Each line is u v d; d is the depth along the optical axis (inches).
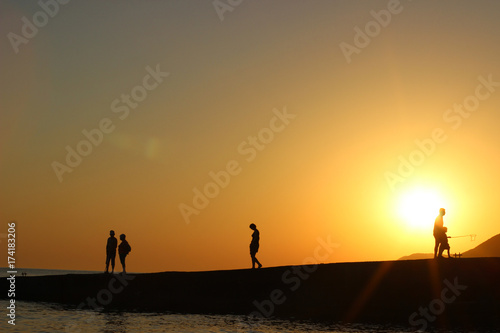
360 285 1105.4
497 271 1050.7
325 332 890.1
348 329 930.7
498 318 954.7
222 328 940.6
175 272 1312.7
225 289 1202.0
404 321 996.6
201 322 1015.0
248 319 1055.0
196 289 1226.0
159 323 1005.8
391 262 1156.5
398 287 1072.2
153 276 1311.5
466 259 1101.1
